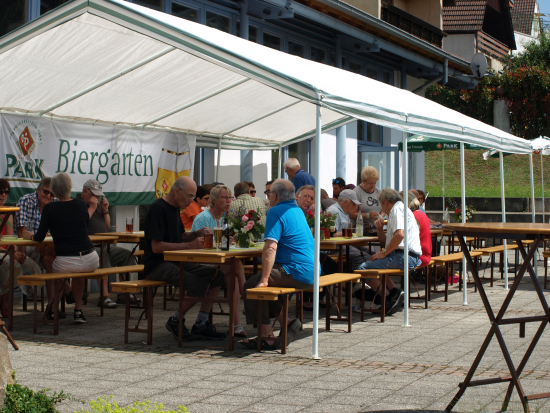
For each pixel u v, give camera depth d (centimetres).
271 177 1345
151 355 571
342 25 1366
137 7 596
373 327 721
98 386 464
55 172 860
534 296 966
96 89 797
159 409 352
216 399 435
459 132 786
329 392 453
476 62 2125
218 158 1117
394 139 1812
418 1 2291
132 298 883
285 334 582
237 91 885
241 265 666
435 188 2686
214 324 735
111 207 1017
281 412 407
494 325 404
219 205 701
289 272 593
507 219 2128
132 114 917
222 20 1162
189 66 764
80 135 891
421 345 620
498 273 1280
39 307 834
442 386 470
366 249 953
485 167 2895
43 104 815
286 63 626
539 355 573
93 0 584
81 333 669
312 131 1152
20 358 552
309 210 789
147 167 993
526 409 392
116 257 911
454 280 1142
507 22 3791
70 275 672
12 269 682
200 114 977
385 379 490
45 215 688
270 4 1184
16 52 665
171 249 635
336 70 788
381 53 1688
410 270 786
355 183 1627
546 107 2853
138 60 727
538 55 3422
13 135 805
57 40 653
